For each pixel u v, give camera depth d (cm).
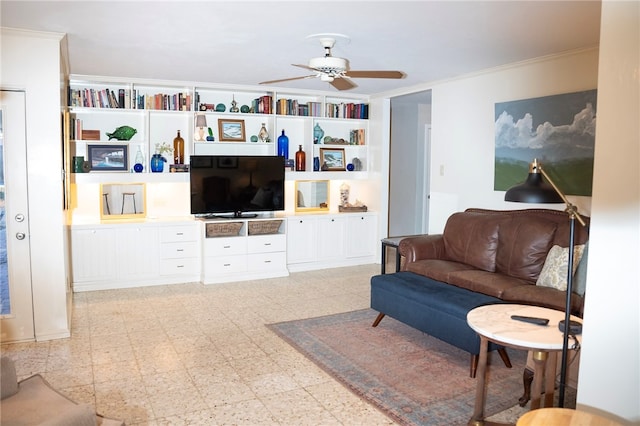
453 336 352
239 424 275
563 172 438
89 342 394
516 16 327
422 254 483
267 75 552
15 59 371
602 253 196
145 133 595
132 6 309
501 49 420
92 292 539
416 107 829
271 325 439
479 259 457
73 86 578
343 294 545
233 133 637
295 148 694
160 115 613
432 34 372
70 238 530
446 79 558
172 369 345
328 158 703
